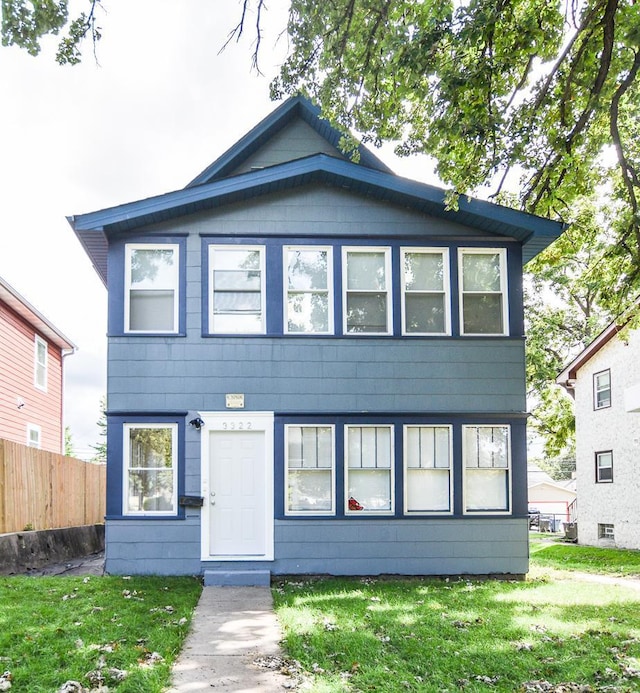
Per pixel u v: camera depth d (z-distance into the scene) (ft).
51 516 43.11
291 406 35.32
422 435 35.91
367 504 35.32
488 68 25.36
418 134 32.09
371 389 35.73
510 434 36.14
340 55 28.73
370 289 36.65
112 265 35.37
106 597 26.94
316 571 34.60
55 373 72.18
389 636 21.52
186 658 19.56
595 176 38.01
